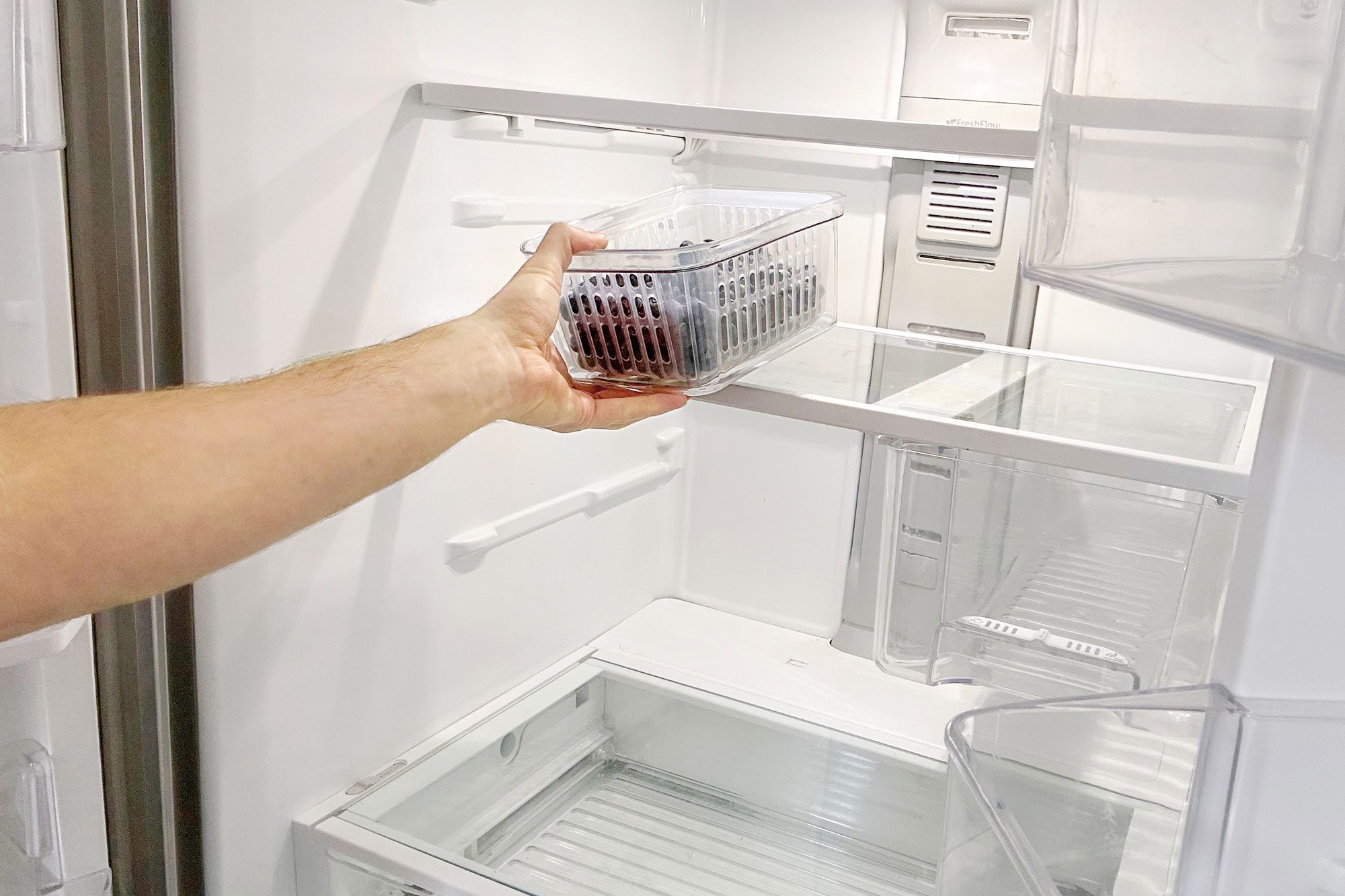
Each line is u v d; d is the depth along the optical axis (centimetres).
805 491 166
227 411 63
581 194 140
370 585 117
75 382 89
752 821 135
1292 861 58
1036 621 114
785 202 117
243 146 94
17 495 54
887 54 148
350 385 69
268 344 99
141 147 88
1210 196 45
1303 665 57
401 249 113
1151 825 64
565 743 145
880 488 159
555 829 131
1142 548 107
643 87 148
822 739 136
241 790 106
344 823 112
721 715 142
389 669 122
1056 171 54
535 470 142
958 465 115
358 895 111
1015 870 69
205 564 61
